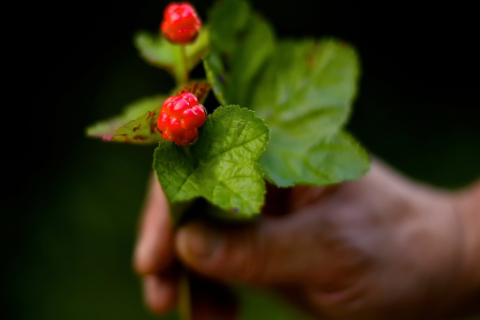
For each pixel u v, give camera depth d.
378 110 1.21
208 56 0.44
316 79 0.47
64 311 0.97
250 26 0.47
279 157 0.46
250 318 0.96
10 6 1.08
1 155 1.05
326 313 0.60
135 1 1.13
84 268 1.00
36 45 1.10
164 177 0.41
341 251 0.55
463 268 0.57
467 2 1.25
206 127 0.41
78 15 1.12
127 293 0.99
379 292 0.56
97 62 1.12
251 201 0.41
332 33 1.23
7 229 1.01
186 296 0.57
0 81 1.08
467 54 1.25
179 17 0.44
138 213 1.04
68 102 1.10
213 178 0.41
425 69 1.25
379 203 0.56
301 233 0.54
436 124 1.22
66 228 1.02
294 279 0.55
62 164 1.07
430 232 0.57
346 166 0.45
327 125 0.47
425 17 1.25
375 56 1.25
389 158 1.18
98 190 1.05
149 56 0.48
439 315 0.59
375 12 1.24
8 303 0.96
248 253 0.53
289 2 1.19
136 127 0.42
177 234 0.52
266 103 0.47
